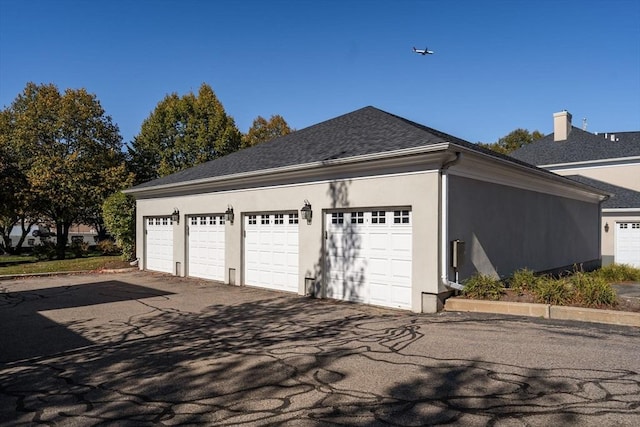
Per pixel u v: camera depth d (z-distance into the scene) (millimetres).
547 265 14148
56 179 27203
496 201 11172
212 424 4105
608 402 4379
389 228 9961
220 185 14273
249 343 7004
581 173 25781
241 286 13578
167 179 17312
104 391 5016
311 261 11516
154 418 4262
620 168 24766
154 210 17500
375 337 7141
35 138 29219
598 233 19688
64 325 8508
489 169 10523
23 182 25766
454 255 9188
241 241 13711
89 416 4332
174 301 11047
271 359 6082
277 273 12617
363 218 10492
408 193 9500
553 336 6848
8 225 33438
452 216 9367
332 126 14578
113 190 28562
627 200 21438
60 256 26312
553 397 4527
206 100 36375
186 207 15852
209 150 36031
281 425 4059
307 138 14305
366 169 10242
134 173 31328
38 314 9555
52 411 4473
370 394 4734
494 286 9312
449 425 3971
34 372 5750
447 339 6828
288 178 12047
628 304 8328
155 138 36250
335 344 6789
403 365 5656
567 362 5598
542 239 13852
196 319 8953
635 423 3936
